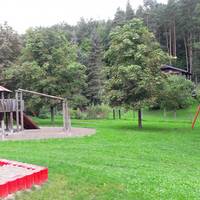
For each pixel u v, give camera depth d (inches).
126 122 1562.5
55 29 1612.9
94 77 2413.9
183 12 2832.2
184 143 883.4
